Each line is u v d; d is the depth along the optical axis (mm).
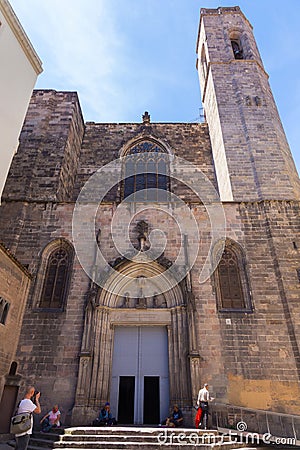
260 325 18125
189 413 15945
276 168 25156
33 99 30453
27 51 15703
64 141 27703
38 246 20828
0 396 15531
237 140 27469
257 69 32656
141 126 34625
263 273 19859
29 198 23828
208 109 34594
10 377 16188
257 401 16094
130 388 17828
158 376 18062
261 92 30516
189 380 16812
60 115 29531
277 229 21250
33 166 25625
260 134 27359
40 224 21703
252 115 28750
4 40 14086
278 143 26734
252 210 22375
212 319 18359
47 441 12562
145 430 13391
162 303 19578
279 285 19312
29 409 9078
